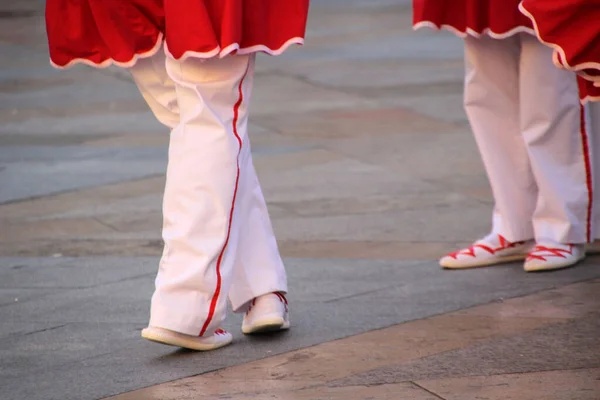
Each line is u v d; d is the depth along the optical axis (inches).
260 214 274.4
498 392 238.1
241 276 273.3
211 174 253.3
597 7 228.8
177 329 257.8
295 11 254.7
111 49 256.4
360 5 1044.5
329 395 239.9
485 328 281.9
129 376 257.3
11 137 565.9
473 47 331.6
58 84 708.0
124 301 319.3
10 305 319.6
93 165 502.9
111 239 390.0
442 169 469.7
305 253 363.3
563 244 334.6
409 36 858.8
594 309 294.8
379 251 362.0
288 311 301.4
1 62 797.9
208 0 243.4
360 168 476.7
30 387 253.1
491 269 338.0
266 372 255.9
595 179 338.6
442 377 248.4
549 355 260.4
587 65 235.5
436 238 374.9
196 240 255.0
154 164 500.7
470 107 339.9
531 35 316.8
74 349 278.8
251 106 619.2
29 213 428.5
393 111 592.7
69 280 343.3
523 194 339.0
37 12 1064.2
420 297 311.1
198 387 248.4
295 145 525.0
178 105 267.9
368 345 271.7
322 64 743.1
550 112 323.6
